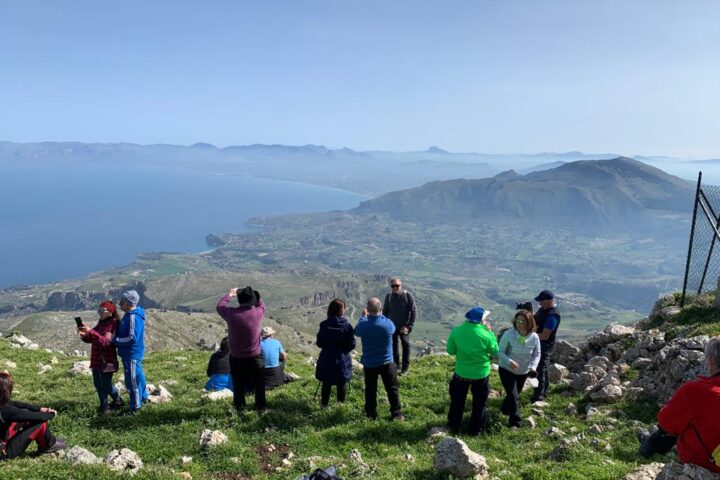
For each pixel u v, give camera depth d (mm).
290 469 10703
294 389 16828
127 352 13805
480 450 12148
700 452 5992
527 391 16406
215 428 13047
